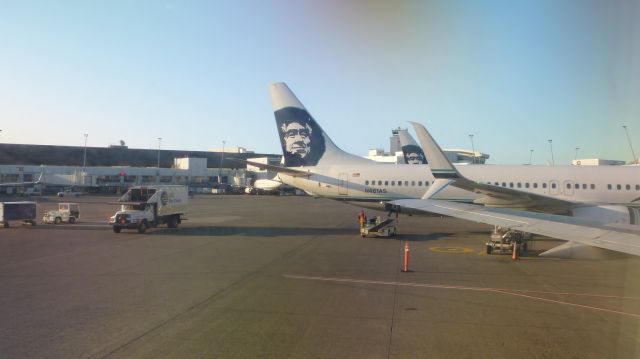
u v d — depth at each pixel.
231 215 45.12
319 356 8.11
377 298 12.47
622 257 8.09
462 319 10.47
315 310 11.22
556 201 24.12
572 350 8.43
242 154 146.75
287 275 15.68
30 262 18.25
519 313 10.99
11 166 93.75
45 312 11.00
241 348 8.52
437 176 25.19
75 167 100.31
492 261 18.88
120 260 18.77
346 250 21.86
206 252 21.06
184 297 12.52
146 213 29.38
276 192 107.44
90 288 13.61
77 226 33.81
